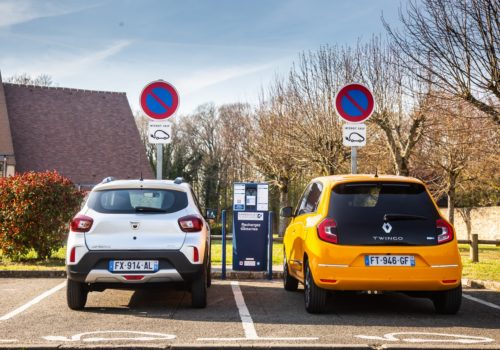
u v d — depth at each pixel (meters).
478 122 15.25
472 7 11.20
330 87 26.72
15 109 39.28
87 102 41.62
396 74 21.69
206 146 64.06
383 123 22.41
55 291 8.94
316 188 8.10
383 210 6.90
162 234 7.07
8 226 12.89
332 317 6.94
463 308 7.73
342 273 6.73
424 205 6.97
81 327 6.20
